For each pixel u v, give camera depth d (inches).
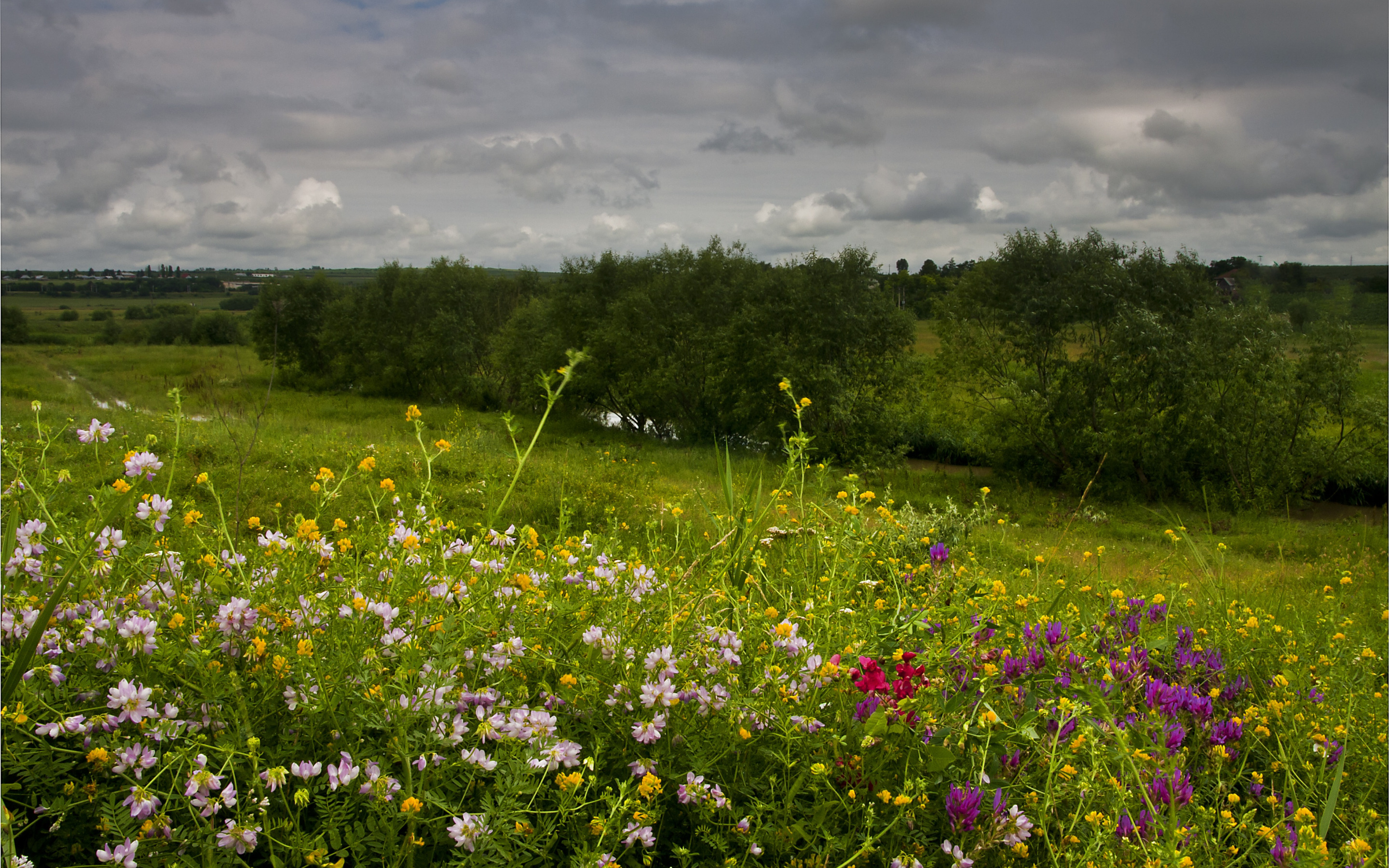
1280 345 875.4
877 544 160.1
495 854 77.9
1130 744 114.1
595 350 1309.1
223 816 78.7
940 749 96.7
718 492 415.5
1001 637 141.8
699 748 94.7
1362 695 148.7
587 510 395.9
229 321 3287.4
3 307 3078.2
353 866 80.4
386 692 87.8
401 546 119.9
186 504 136.0
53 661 91.7
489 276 1814.7
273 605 100.8
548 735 87.9
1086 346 954.1
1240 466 875.4
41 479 111.6
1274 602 281.0
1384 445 860.6
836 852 89.2
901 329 1055.0
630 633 114.0
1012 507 808.9
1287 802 112.7
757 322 1067.9
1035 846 101.2
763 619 125.7
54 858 76.9
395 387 1815.9
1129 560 482.0
